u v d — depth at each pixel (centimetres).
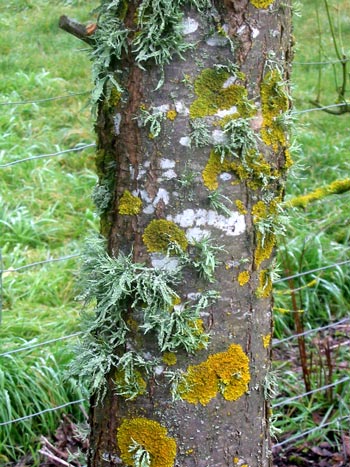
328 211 491
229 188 160
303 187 522
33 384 311
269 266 171
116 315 165
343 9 571
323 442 303
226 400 168
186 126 156
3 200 485
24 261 430
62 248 445
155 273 161
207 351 165
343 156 571
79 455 225
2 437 301
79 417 314
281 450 299
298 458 294
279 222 169
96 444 178
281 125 164
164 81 155
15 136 568
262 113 161
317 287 411
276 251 173
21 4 775
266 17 157
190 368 165
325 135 613
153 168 158
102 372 165
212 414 168
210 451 169
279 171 168
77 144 573
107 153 168
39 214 489
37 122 603
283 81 163
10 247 448
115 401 171
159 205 160
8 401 301
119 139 162
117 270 162
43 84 659
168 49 153
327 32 726
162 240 160
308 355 366
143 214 161
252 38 156
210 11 153
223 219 161
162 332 159
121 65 159
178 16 151
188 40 153
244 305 167
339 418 304
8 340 340
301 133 589
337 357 358
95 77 161
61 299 402
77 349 173
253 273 167
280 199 171
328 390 323
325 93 676
